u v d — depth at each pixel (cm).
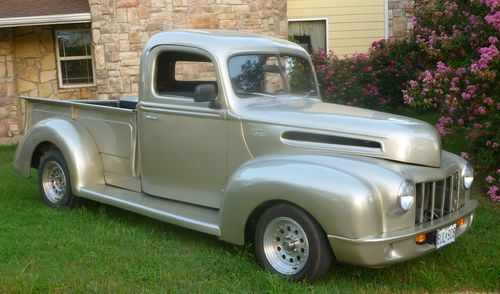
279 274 466
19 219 634
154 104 581
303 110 525
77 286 454
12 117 1249
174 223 538
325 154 476
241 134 521
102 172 654
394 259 435
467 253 528
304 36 1521
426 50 793
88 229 600
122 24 1181
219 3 1220
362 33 1495
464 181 512
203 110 542
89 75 1355
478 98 698
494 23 672
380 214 432
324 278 476
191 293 447
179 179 573
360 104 1228
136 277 472
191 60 575
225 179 536
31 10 1251
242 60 552
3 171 944
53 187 691
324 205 432
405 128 480
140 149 605
